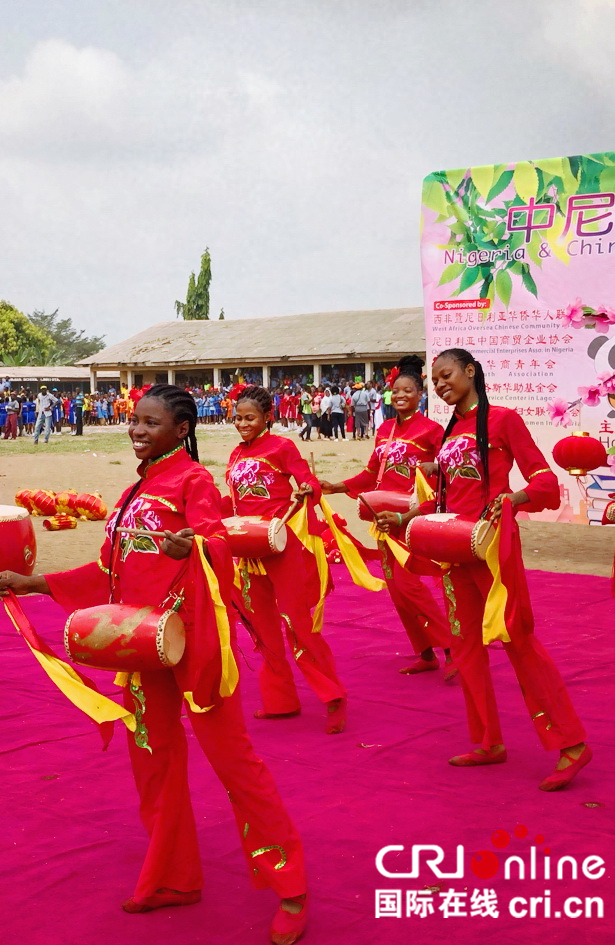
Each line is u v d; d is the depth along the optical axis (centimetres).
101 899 387
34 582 383
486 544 496
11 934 361
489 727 521
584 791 486
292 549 595
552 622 823
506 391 1191
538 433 1175
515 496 501
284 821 368
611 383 1128
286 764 529
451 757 536
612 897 381
